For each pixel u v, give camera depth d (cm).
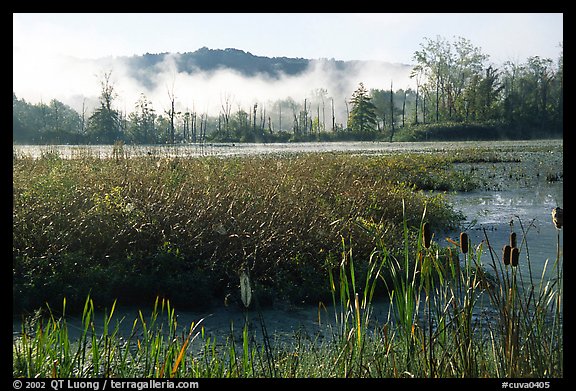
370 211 1153
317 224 883
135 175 1098
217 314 686
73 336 580
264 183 1148
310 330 624
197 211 862
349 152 4106
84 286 691
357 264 779
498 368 354
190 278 722
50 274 702
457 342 356
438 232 1205
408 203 1250
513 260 350
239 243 781
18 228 761
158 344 401
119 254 774
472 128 7325
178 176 1107
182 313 690
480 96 7669
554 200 1769
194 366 413
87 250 775
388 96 12106
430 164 2819
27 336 457
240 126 9825
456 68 7950
